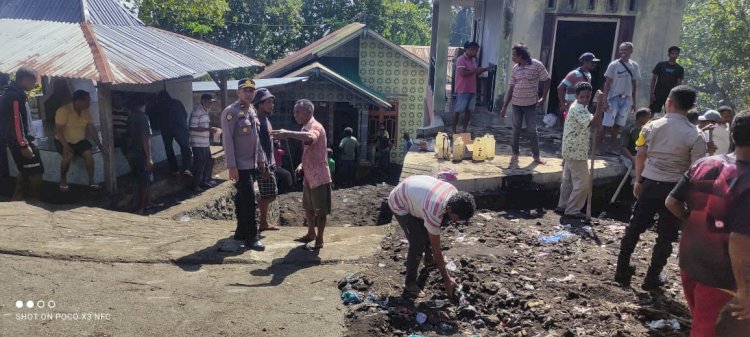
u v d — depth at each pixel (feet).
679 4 37.60
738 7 75.82
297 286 16.14
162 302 14.80
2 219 20.59
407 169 28.02
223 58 35.65
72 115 25.85
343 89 58.18
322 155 18.70
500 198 26.58
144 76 26.71
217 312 14.30
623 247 16.11
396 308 14.55
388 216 34.27
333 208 35.60
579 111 22.80
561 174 27.48
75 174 27.84
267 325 13.65
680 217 11.84
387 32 122.83
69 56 26.78
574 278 16.75
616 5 37.78
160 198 30.07
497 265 17.54
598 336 13.20
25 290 14.97
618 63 32.09
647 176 15.55
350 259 18.35
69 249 18.10
